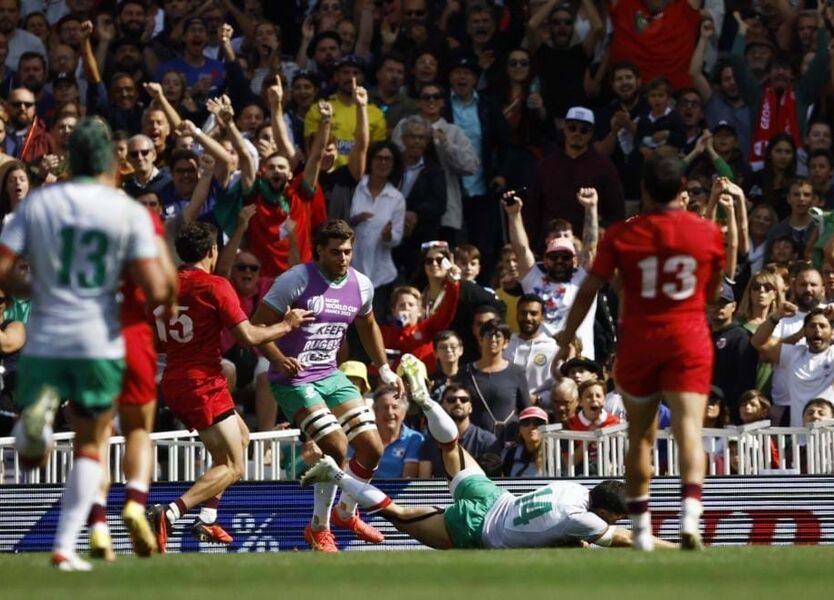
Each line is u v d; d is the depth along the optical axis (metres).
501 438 47.41
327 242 39.06
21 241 25.38
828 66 65.31
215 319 37.78
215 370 38.31
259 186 54.41
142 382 27.72
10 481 47.56
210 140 54.03
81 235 25.28
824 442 44.75
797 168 64.44
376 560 28.72
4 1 65.62
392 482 42.84
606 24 69.00
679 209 30.53
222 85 64.81
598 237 54.69
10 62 65.44
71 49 64.38
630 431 31.00
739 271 56.72
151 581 24.06
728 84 66.06
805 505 42.78
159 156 58.06
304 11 70.62
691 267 30.09
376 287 57.56
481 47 66.12
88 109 63.41
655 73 66.06
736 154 62.34
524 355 50.47
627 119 62.88
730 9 70.50
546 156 60.69
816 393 50.12
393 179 58.12
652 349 30.14
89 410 25.84
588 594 22.12
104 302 25.53
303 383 39.34
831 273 54.22
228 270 53.09
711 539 42.81
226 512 43.03
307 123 61.91
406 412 48.66
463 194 61.56
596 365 48.72
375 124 62.00
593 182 58.75
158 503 42.38
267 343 38.16
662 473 46.16
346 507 40.03
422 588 23.02
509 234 58.03
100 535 28.25
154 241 25.59
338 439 39.09
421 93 61.03
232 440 38.38
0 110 59.00
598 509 37.34
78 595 21.80
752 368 51.75
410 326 51.81
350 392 39.84
